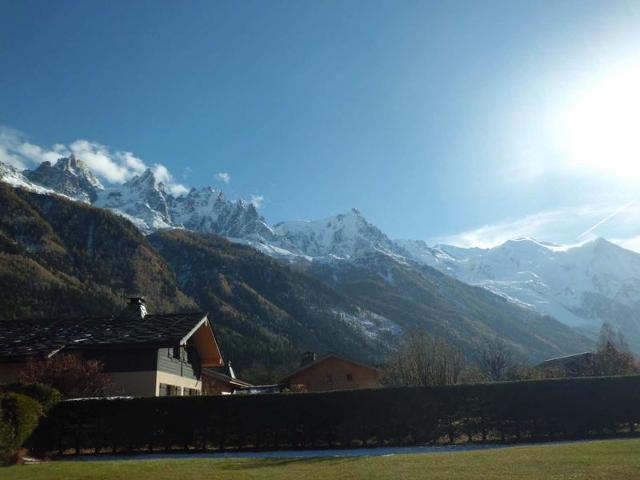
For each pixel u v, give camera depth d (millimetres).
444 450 21734
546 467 13984
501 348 75500
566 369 56531
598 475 12648
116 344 30688
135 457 21844
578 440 23812
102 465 16812
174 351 33938
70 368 26875
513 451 17703
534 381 25422
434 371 35500
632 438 23062
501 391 25250
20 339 32188
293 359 101938
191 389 36406
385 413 24672
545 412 25156
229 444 24484
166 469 15773
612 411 25234
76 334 32500
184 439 24125
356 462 16375
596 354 55156
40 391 22953
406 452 21000
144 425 24078
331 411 24672
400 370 37875
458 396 25047
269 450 23953
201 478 14070
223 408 24578
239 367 95375
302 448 24219
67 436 23516
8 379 29812
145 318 34781
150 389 30344
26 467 16328
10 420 17875
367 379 55375
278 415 24594
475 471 13812
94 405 24016
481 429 24859
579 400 25312
